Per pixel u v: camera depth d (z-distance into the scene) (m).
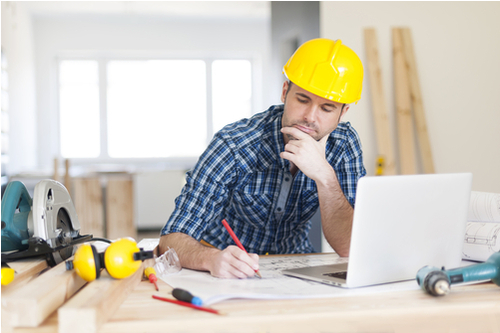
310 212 1.46
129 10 6.09
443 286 0.74
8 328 0.63
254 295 0.74
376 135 3.12
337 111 1.16
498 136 3.23
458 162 3.22
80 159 6.64
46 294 0.66
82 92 6.66
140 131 6.78
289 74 1.16
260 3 5.92
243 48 6.79
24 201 0.98
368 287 0.82
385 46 3.18
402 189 0.82
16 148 5.19
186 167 6.42
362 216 0.79
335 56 1.12
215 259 0.94
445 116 3.21
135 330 0.64
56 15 6.25
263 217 1.41
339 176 1.44
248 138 1.29
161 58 6.77
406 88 3.15
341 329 0.67
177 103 6.83
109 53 6.66
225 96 6.91
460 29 3.20
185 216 1.18
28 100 5.89
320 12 3.14
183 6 5.98
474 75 3.21
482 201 1.09
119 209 5.20
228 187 1.34
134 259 0.77
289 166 1.33
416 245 0.87
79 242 1.03
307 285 0.85
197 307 0.70
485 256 1.02
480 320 0.72
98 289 0.70
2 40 4.58
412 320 0.70
